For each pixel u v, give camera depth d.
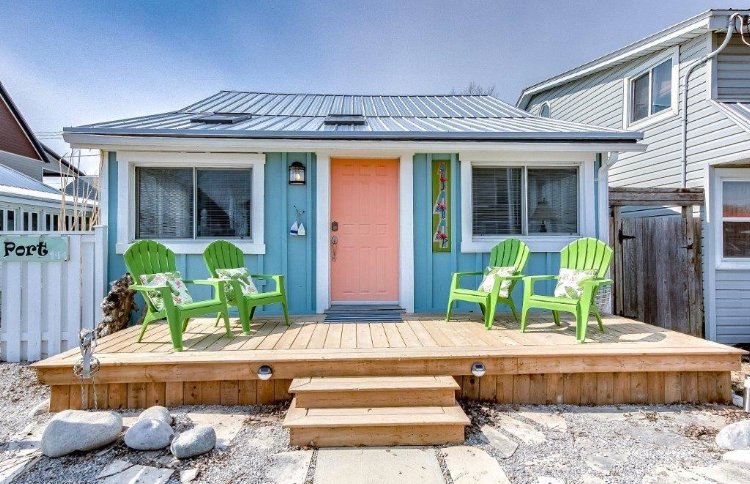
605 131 4.87
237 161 5.00
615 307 5.80
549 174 5.28
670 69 6.67
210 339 3.86
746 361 4.97
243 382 3.37
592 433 2.98
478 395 3.43
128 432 2.76
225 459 2.63
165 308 3.49
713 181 5.87
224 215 5.07
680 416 3.27
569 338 3.86
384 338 3.87
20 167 14.26
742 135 5.38
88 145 4.59
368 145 4.73
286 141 4.70
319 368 3.29
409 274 5.14
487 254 5.20
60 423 2.71
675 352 3.44
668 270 5.87
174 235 5.01
